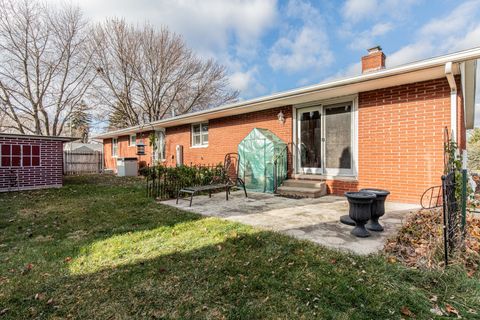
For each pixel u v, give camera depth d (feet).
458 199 11.66
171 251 11.00
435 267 8.82
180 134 44.96
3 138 28.91
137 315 6.97
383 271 8.80
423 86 18.99
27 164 30.48
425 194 18.70
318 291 7.85
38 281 8.70
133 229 14.26
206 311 7.09
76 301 7.59
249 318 6.77
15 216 17.53
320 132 25.26
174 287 8.22
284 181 26.43
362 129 22.15
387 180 20.72
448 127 17.88
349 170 23.31
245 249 11.07
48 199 23.82
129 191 28.50
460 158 18.13
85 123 91.71
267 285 8.21
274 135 28.60
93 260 10.25
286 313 6.92
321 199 22.22
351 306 7.15
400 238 11.64
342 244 11.30
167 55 74.59
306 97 24.03
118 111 73.61
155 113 78.33
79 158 60.85
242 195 25.07
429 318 6.64
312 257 10.03
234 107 29.27
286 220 15.44
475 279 8.38
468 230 12.49
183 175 25.89
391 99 20.48
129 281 8.61
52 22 58.18
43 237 13.15
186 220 15.85
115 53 69.41
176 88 78.13
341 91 21.97
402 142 19.94
